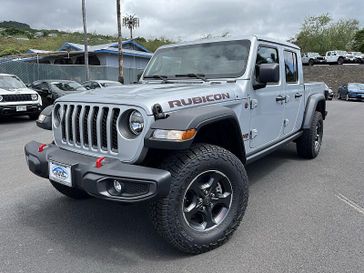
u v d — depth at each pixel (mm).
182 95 3113
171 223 2842
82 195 4371
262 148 4293
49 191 4711
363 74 36656
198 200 3029
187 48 4465
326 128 10172
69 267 2926
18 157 6723
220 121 3240
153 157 3039
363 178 5125
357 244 3188
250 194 4500
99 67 24219
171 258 3035
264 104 4191
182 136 2699
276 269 2828
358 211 3936
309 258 2973
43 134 9680
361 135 8852
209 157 2979
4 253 3150
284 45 4840
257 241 3275
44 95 14336
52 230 3584
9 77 13016
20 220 3818
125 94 3223
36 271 2871
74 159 3080
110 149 3027
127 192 2727
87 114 3217
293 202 4215
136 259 3035
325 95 6746
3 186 4938
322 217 3777
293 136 5332
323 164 5875
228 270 2836
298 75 5371
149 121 2814
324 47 64188
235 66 3979
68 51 27734
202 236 3023
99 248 3225
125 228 3613
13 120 12805
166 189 2668
